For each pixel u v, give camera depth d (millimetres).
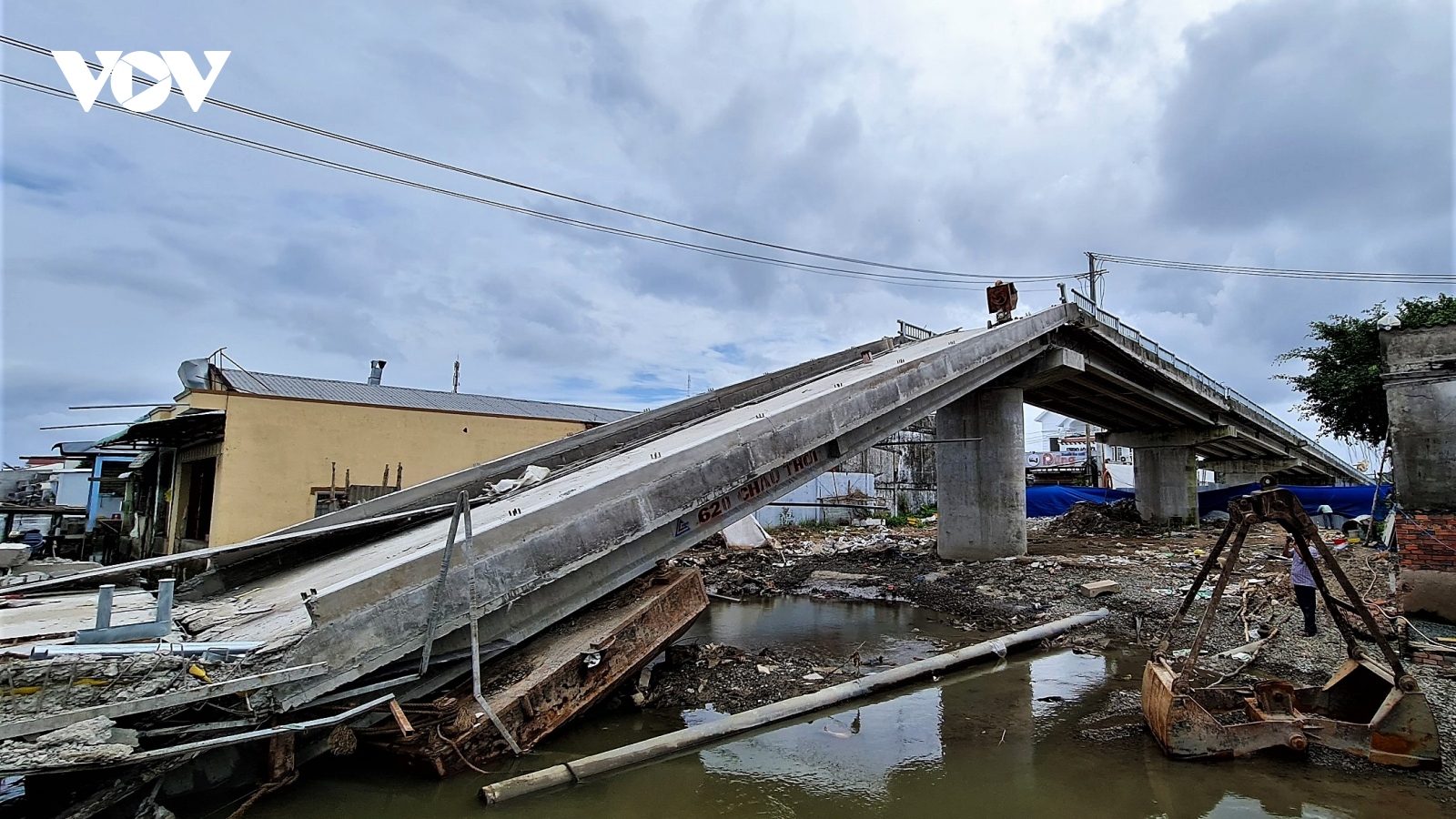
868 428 14344
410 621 6520
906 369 15234
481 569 7066
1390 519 18500
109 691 5254
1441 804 6004
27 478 30438
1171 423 33656
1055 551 24000
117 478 24062
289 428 16953
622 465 12070
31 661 5301
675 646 11336
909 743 7770
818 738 7941
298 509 16875
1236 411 33719
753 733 8031
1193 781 6602
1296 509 7223
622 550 9109
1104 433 37281
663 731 8102
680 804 6324
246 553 10906
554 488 11398
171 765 5555
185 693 5258
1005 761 7242
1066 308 21250
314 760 6797
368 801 6238
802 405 12195
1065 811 6102
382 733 6617
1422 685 8469
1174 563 19562
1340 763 6867
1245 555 20922
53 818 5180
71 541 23094
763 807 6254
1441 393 10859
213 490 16938
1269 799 6180
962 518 22250
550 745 7562
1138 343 25469
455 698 6930
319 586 8312
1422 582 10852
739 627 14148
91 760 4770
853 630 13812
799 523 32844
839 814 6113
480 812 6098
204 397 15945
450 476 13664
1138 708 8750
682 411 17125
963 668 10797
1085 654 11680
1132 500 37500
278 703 5742
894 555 23281
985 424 22203
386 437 18500
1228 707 7906
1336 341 28672
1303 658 10000
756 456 10859
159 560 7859
